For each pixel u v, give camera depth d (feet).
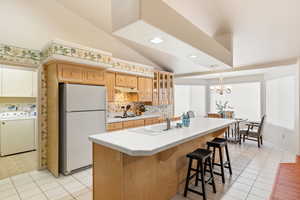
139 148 4.70
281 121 15.10
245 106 19.35
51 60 9.02
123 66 13.88
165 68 18.72
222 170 8.34
